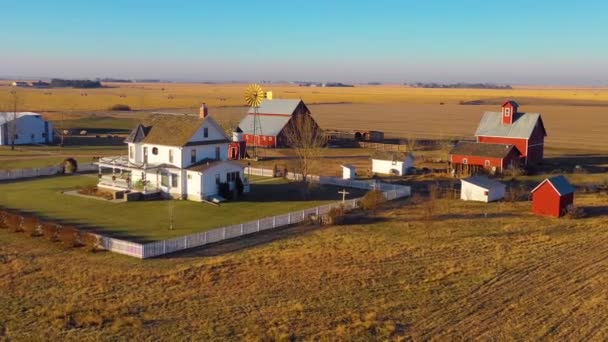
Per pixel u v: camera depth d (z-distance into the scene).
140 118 173.12
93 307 33.91
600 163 97.44
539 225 55.25
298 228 53.06
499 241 49.25
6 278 38.66
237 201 64.50
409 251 46.00
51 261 42.41
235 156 99.69
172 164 65.25
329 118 196.00
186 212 58.34
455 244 48.09
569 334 30.91
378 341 30.11
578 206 63.25
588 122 185.50
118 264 41.97
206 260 43.22
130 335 30.47
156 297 35.72
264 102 123.25
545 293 36.94
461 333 31.12
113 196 64.44
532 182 79.81
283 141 116.00
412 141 114.12
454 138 133.50
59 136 126.06
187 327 31.50
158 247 44.22
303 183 75.81
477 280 39.34
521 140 92.94
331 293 36.78
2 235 48.91
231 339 30.16
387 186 71.88
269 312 33.66
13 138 107.44
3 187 69.88
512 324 32.25
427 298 36.09
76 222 53.47
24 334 30.41
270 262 42.88
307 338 30.41
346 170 79.25
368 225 54.34
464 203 65.44
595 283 38.69
